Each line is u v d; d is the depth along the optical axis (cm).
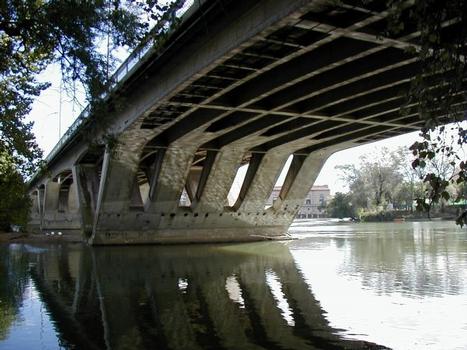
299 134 3566
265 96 2519
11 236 5566
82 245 4069
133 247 3728
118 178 3572
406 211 9488
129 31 1141
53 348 1017
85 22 1117
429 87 607
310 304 1395
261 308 1359
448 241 3647
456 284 1658
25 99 1719
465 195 738
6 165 2494
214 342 1036
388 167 9906
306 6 1543
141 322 1228
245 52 1997
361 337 1049
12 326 1212
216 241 4206
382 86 2298
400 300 1410
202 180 3941
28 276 2169
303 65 2183
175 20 1173
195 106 2670
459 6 588
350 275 1952
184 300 1505
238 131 3444
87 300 1541
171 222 3994
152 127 3111
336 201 11112
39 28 1131
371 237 4425
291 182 4350
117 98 1318
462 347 963
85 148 3856
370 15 1568
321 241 4044
